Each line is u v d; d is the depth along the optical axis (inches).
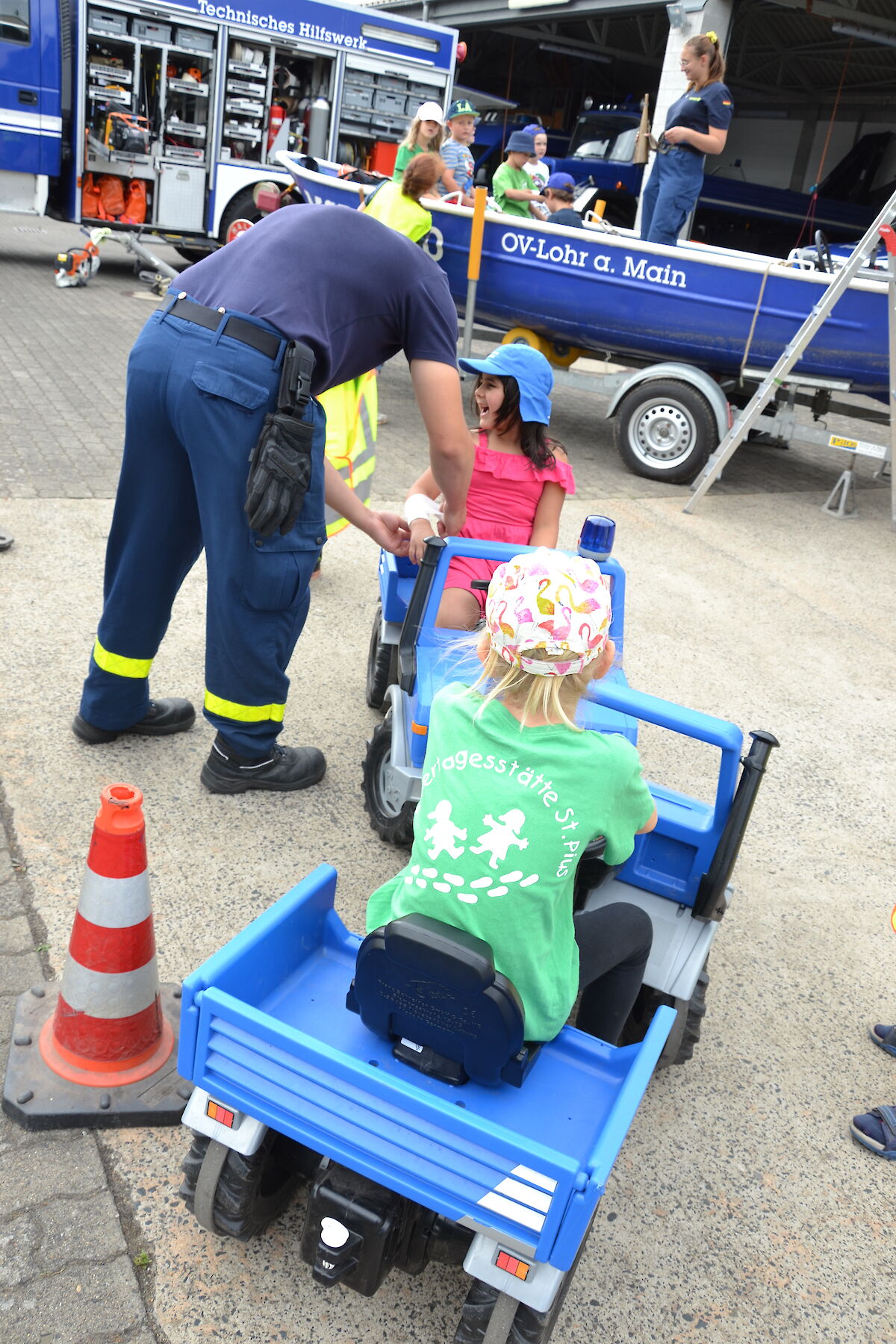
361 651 191.8
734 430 304.2
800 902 145.2
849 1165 103.5
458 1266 84.7
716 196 728.3
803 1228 95.4
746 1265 90.7
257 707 137.3
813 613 249.4
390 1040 81.4
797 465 404.2
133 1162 89.7
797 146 947.3
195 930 116.6
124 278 542.0
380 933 71.7
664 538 285.6
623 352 354.3
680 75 618.5
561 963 76.2
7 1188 85.4
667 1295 86.7
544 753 71.4
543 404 141.6
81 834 128.9
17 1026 98.1
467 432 130.2
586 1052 83.0
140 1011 94.4
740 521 312.5
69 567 201.9
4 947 109.1
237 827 136.6
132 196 503.5
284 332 117.5
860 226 743.7
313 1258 73.1
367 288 122.2
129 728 150.3
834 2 642.2
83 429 283.0
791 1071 114.7
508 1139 65.4
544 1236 65.2
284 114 522.9
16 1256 80.2
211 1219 79.0
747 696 202.1
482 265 346.9
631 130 677.3
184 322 119.6
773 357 324.2
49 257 563.8
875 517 341.4
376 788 137.7
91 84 478.6
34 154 479.2
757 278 310.7
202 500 123.7
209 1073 75.1
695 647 220.7
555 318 346.9
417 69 542.3
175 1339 76.7
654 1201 95.7
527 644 68.8
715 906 103.5
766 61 879.7
